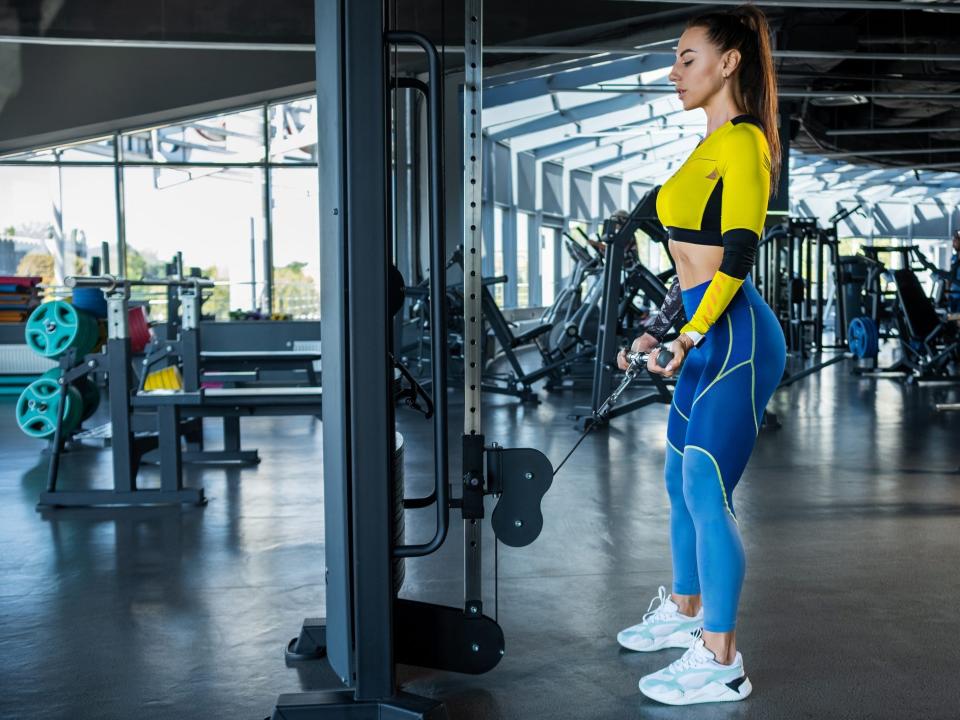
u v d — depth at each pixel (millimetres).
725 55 1790
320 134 1711
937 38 8414
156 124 9758
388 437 1646
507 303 13438
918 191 20219
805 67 9227
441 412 1720
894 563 2840
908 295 8695
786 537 3158
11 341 8203
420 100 9125
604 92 10414
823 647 2145
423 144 9211
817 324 11039
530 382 7172
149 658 2105
